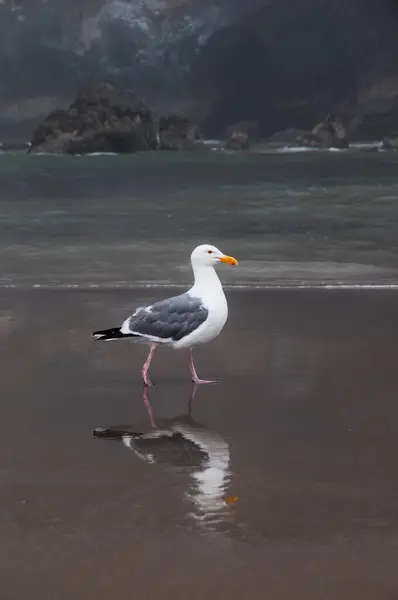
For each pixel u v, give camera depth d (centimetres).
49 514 546
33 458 655
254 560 484
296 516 541
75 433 720
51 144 3092
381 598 445
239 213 2488
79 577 466
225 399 823
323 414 770
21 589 454
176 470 627
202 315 873
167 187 2739
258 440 698
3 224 2269
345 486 593
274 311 1272
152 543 504
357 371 922
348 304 1330
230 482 602
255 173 2966
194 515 545
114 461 648
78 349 1036
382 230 2320
